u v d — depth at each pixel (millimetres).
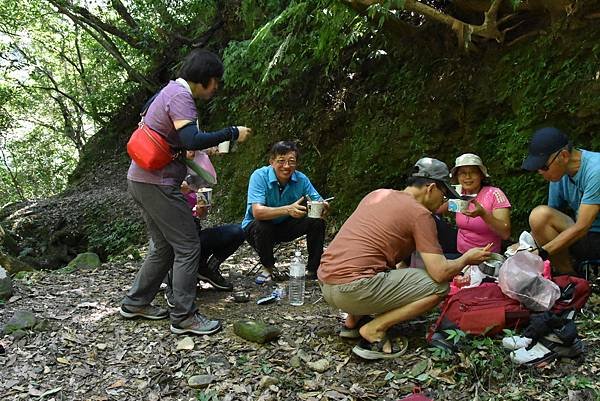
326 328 3414
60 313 3834
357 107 6391
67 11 11172
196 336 3373
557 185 3490
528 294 2844
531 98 4637
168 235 3365
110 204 10539
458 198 3002
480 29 4836
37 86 15609
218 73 3250
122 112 13820
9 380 2934
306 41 6898
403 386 2680
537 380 2619
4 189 19078
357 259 2871
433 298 2854
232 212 7617
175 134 3191
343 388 2705
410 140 5648
